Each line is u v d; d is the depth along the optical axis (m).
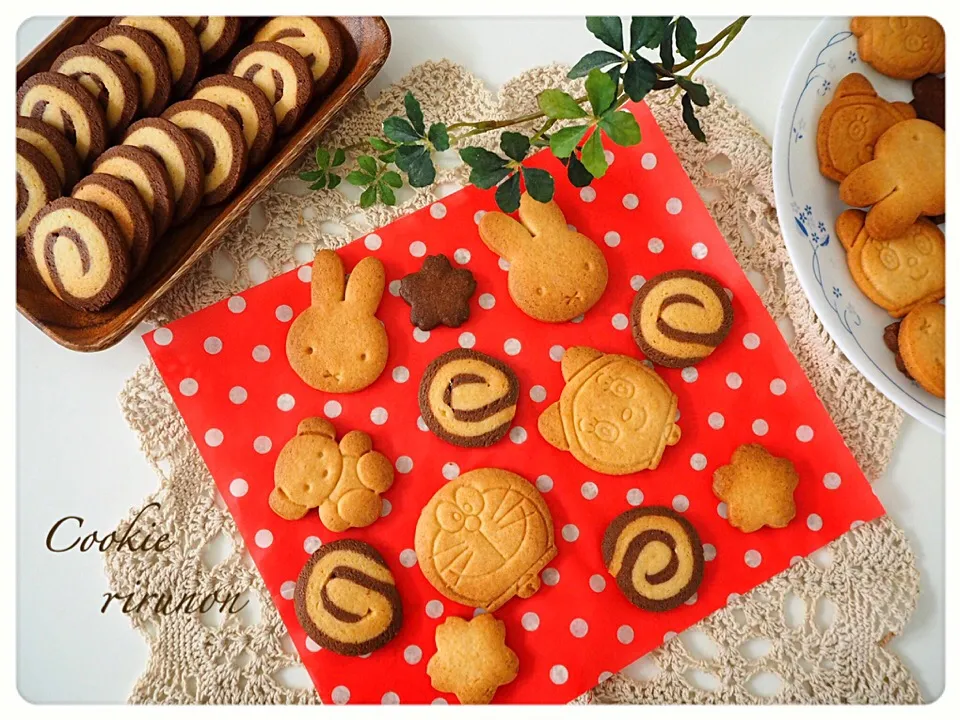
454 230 0.36
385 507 0.34
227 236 0.36
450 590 0.33
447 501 0.34
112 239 0.31
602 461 0.34
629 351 0.36
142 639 0.34
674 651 0.34
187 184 0.32
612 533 0.34
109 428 0.35
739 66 0.37
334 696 0.33
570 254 0.35
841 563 0.34
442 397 0.34
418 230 0.36
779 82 0.37
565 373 0.35
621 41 0.31
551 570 0.34
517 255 0.35
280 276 0.35
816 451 0.35
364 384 0.34
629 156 0.36
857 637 0.34
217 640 0.34
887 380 0.31
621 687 0.34
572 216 0.36
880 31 0.33
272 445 0.34
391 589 0.33
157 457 0.35
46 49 0.33
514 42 0.37
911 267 0.32
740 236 0.37
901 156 0.32
